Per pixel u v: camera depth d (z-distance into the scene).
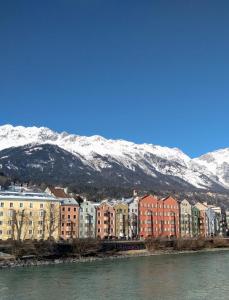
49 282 122.62
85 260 184.75
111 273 142.25
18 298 101.25
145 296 104.44
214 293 108.38
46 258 177.50
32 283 120.75
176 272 146.25
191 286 117.94
